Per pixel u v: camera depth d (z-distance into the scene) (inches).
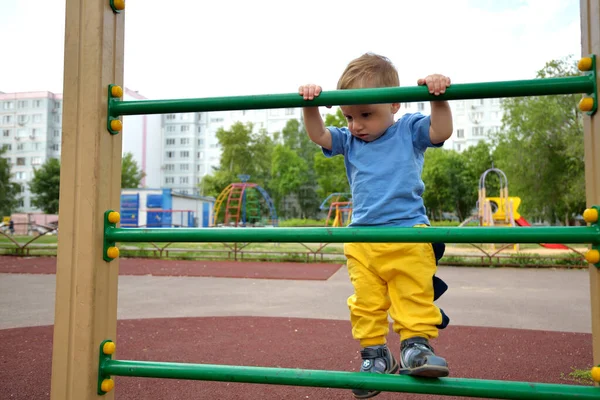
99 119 70.0
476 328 190.7
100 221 69.8
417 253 75.4
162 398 111.0
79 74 70.8
